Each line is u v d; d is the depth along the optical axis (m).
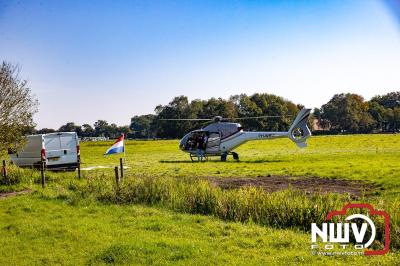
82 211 13.84
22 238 10.63
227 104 131.62
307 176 23.09
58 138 27.67
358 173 23.16
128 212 13.56
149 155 51.34
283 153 47.38
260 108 135.75
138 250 9.09
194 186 15.38
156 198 15.09
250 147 64.69
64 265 8.54
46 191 17.64
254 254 8.76
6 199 16.61
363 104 181.75
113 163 37.84
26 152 28.06
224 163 33.84
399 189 16.77
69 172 26.38
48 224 12.00
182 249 9.10
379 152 42.50
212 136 37.12
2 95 21.16
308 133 37.81
